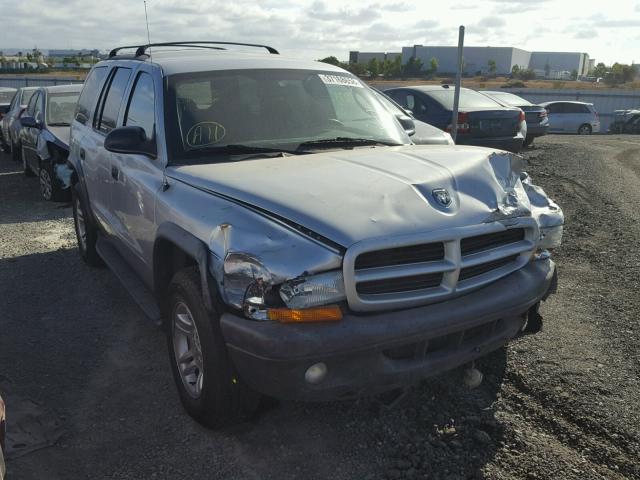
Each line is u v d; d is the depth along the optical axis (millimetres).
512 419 3521
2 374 4199
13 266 6559
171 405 3801
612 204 8773
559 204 8875
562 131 28828
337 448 3318
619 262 6141
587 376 3943
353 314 2934
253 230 3020
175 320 3602
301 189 3248
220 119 4184
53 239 7645
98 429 3553
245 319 2941
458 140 12281
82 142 5969
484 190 3424
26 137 11352
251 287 2891
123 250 4996
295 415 3615
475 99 13039
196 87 4297
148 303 4305
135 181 4277
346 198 3145
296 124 4340
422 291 3078
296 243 2906
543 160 13328
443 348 3217
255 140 4152
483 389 3838
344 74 4980
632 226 7496
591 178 11000
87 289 5840
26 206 9625
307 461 3223
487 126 12273
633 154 15102
